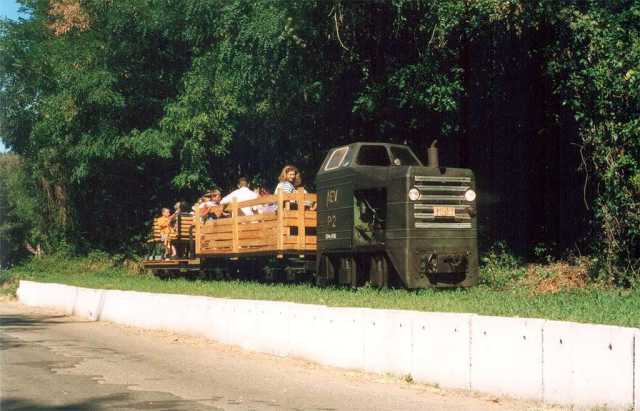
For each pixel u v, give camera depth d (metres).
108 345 15.31
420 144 21.28
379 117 20.97
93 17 32.38
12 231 60.50
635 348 7.84
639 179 15.81
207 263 22.41
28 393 9.80
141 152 30.03
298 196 18.50
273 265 20.14
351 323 11.62
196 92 27.95
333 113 23.00
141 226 36.22
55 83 34.84
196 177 28.97
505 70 19.72
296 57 21.27
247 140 29.61
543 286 16.39
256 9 21.28
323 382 10.74
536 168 19.98
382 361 11.08
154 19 29.52
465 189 15.64
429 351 10.29
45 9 35.75
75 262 37.50
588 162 17.70
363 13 19.73
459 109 19.67
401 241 15.20
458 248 15.49
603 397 8.15
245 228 19.84
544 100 19.45
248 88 23.84
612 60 16.25
